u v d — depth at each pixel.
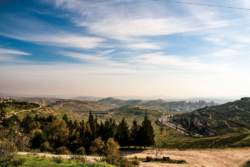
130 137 85.06
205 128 174.50
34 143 51.28
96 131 78.69
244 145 62.03
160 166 40.97
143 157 54.84
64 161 22.17
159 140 137.88
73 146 54.34
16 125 79.69
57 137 55.41
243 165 42.44
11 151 20.52
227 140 79.81
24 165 17.69
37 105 177.75
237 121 173.25
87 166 19.92
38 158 22.61
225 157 49.59
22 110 143.12
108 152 45.88
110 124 83.62
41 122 101.94
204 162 46.22
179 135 158.75
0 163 17.14
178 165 43.22
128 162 31.45
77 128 77.00
